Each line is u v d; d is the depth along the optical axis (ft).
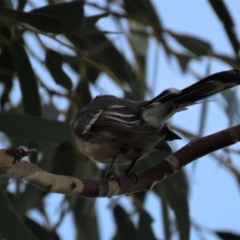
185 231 32.04
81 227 36.01
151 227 34.01
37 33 33.96
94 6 37.91
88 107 30.30
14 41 32.96
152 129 24.80
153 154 31.63
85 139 28.02
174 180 32.65
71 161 35.78
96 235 36.35
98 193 24.63
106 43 37.35
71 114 37.27
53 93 37.65
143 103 26.78
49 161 33.63
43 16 28.50
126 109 26.11
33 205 34.09
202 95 24.45
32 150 22.44
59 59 34.60
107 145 27.45
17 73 32.78
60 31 30.40
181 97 24.50
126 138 26.86
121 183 25.44
